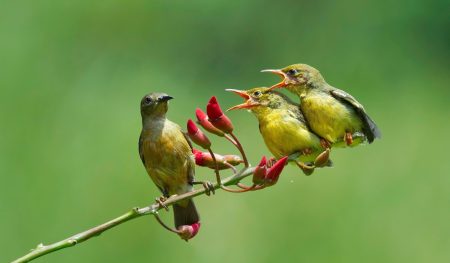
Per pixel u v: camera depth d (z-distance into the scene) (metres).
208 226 13.64
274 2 22.64
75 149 14.83
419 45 21.44
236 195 13.95
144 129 9.06
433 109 18.09
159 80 19.95
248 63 22.11
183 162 9.02
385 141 15.50
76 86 17.98
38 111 16.25
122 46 20.12
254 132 16.20
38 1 18.86
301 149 9.12
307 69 9.20
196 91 20.80
